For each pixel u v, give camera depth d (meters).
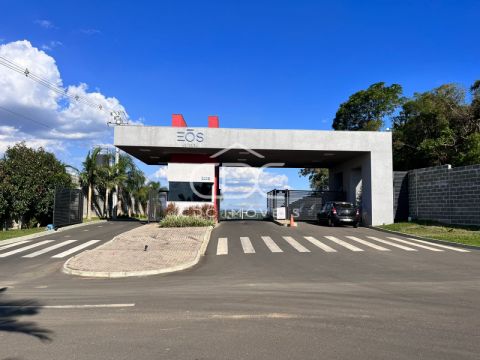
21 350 5.46
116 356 5.19
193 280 11.17
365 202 27.69
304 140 26.64
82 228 25.38
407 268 12.73
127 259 14.23
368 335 5.97
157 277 11.85
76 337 6.01
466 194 22.42
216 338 5.88
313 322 6.70
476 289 9.50
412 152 38.03
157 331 6.26
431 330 6.21
